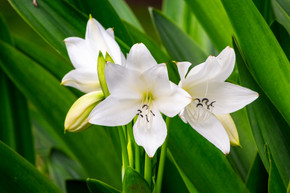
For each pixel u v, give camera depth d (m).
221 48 1.24
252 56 1.11
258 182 1.13
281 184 1.08
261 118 1.12
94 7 1.21
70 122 1.03
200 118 1.03
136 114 1.01
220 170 1.13
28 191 1.12
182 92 0.99
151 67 0.99
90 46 1.04
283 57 1.09
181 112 0.99
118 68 0.98
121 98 1.00
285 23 1.22
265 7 1.23
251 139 1.20
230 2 1.09
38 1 1.17
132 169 1.01
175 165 1.15
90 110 1.03
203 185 1.12
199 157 1.13
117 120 1.00
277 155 1.11
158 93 1.01
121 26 1.21
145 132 1.01
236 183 1.13
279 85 1.11
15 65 1.24
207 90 1.03
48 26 1.17
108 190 1.07
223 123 1.04
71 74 1.05
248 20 1.09
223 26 1.21
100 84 1.01
